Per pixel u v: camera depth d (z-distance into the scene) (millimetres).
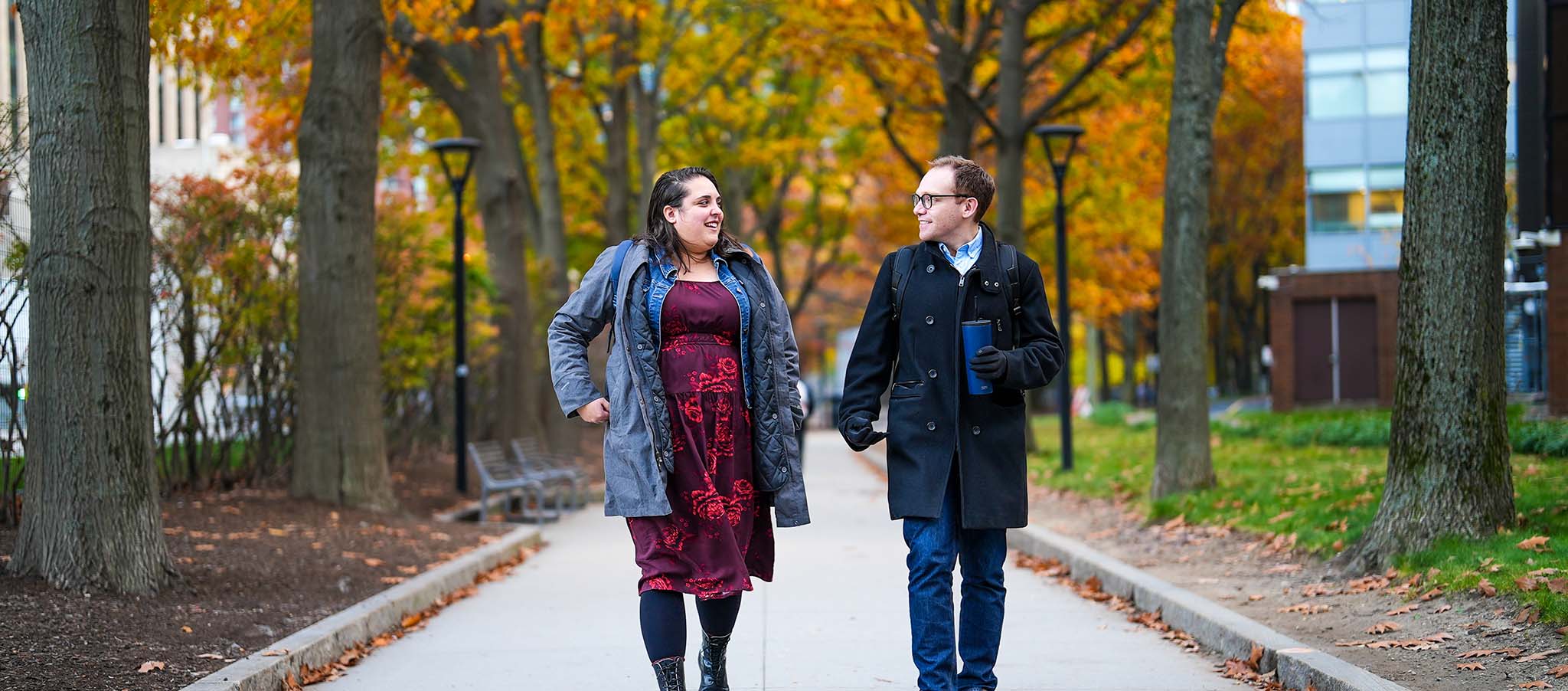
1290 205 44156
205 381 15922
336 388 15508
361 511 15156
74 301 8875
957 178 5969
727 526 5703
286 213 16906
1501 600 7824
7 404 11406
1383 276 39250
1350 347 39906
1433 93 9422
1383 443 20156
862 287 59438
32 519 8938
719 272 5840
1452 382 9453
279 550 11375
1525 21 21469
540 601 10719
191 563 10117
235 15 15539
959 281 5969
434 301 20688
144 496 9078
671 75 33250
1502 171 9484
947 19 26703
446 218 31891
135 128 9148
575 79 30078
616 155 31219
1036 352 5898
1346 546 10453
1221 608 8641
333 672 7668
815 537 15789
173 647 7496
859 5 23797
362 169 15703
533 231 28797
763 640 8719
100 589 8742
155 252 15273
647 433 5633
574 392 5715
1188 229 15984
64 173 8930
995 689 6094
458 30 19594
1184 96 15914
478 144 19750
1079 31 24406
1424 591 8531
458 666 7891
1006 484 5914
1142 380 72250
